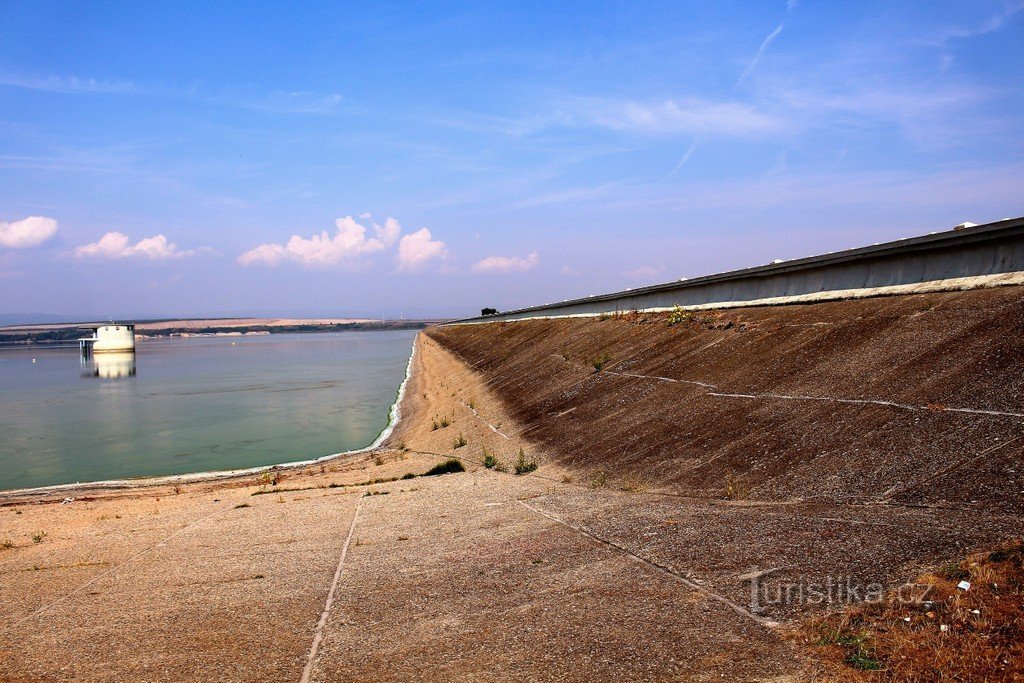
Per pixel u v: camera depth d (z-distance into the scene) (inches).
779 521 287.4
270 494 626.5
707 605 219.8
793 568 236.2
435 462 714.8
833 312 588.1
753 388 506.9
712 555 262.4
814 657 179.2
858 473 324.2
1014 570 203.8
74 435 1291.8
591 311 1434.5
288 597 283.7
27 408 1752.0
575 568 274.7
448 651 212.5
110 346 4729.3
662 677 180.4
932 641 176.9
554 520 359.3
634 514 344.5
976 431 317.7
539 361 1121.4
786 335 590.9
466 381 1400.1
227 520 485.4
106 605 297.4
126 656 233.6
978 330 413.1
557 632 215.9
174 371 3186.5
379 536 379.2
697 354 669.9
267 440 1176.2
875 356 454.6
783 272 725.9
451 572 293.1
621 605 230.1
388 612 253.3
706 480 383.9
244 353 5265.8
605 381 737.0
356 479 697.6
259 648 230.2
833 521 275.7
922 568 218.1
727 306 834.2
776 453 383.2
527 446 632.4
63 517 587.5
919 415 355.6
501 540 334.6
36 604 309.9
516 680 188.9
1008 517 245.3
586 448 546.3
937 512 266.5
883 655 174.7
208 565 352.8
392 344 6624.0
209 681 207.3
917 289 529.7
